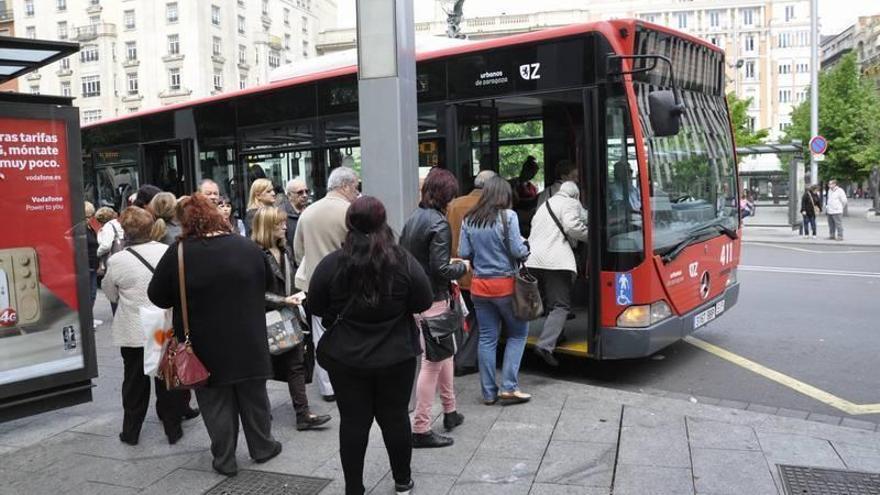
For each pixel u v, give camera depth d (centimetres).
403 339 385
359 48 547
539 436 495
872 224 2861
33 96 507
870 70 4966
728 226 750
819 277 1313
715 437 488
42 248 514
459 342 654
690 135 682
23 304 506
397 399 393
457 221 642
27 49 496
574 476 429
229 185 963
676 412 543
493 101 676
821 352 757
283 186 883
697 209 689
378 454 470
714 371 691
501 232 527
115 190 1209
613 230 602
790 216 2383
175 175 1091
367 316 378
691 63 698
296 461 463
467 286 630
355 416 386
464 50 691
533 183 714
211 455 480
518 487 415
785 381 654
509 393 563
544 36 636
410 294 385
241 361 433
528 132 703
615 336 601
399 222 542
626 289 597
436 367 474
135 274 484
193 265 426
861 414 562
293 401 519
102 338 872
